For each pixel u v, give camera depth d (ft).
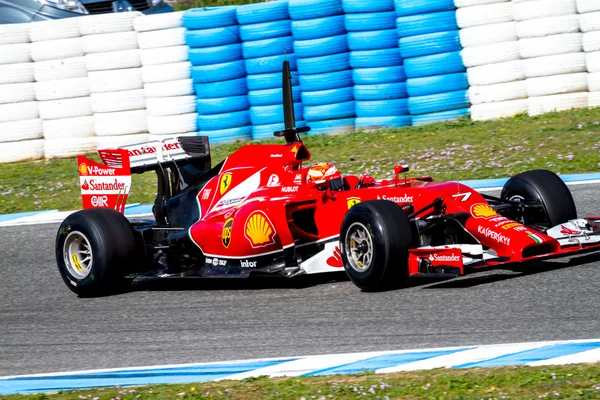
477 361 57.36
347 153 150.30
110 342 72.43
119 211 94.43
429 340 63.31
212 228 88.33
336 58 160.76
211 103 164.04
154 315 79.66
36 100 172.04
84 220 88.22
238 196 89.25
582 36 151.33
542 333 62.23
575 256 83.41
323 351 63.52
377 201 75.87
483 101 155.94
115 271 87.76
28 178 158.20
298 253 84.74
